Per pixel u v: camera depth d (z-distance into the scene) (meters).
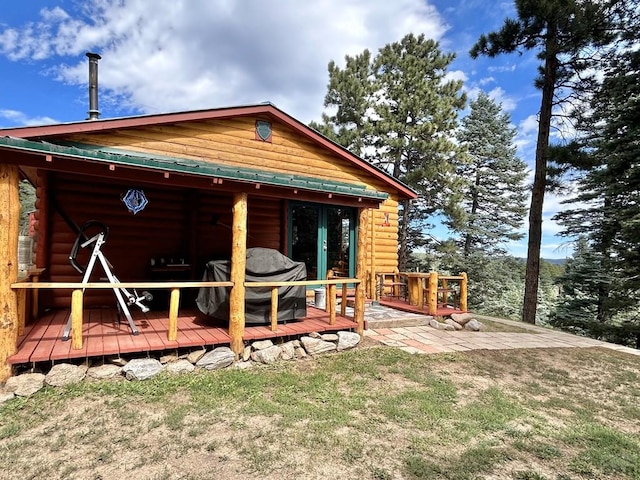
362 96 15.29
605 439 3.32
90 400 3.53
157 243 7.09
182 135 7.27
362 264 5.99
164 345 4.28
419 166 15.66
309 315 6.48
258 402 3.68
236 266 4.75
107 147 6.56
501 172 21.25
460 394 4.22
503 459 2.90
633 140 10.42
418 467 2.70
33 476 2.47
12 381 3.49
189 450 2.82
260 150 8.16
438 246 20.03
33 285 3.68
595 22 10.05
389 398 3.94
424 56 15.69
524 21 10.69
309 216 9.09
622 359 6.17
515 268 21.55
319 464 2.71
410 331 6.93
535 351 6.22
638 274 11.17
